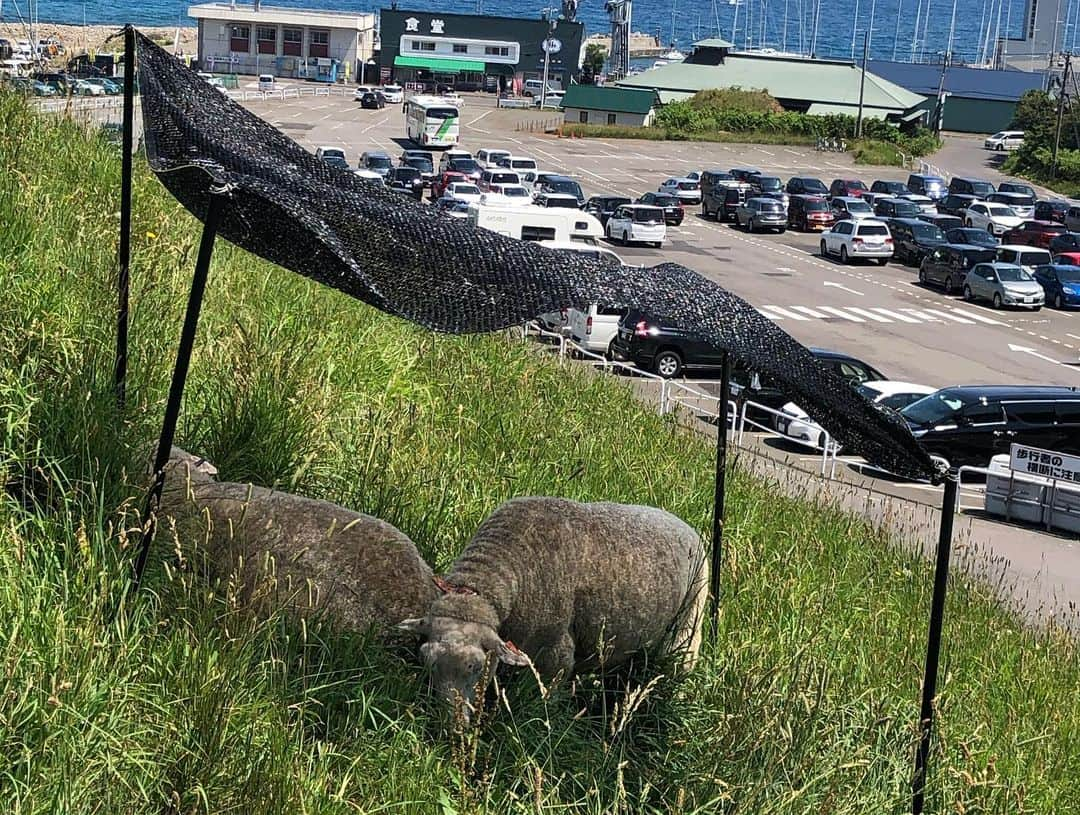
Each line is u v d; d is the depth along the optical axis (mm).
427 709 6238
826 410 7297
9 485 6707
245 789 5348
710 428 25844
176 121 6953
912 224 58562
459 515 8727
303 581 6586
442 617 6285
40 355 7391
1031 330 44500
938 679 9594
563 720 6598
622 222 57125
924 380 36094
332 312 11969
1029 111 106438
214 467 7445
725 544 9672
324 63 124688
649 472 11781
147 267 9578
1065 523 22453
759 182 72062
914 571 13023
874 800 6910
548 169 79812
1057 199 82688
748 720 6750
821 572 11516
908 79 122000
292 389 8617
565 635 6930
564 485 10438
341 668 6355
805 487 16594
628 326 33250
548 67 124625
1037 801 8500
